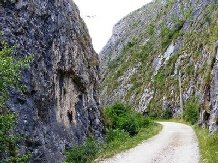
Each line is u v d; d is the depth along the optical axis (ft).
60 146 50.67
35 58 47.09
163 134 86.74
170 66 230.07
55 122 52.44
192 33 223.92
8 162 29.66
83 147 54.29
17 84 30.17
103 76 417.08
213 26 188.44
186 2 303.89
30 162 40.27
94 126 71.87
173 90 203.31
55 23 55.93
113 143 67.87
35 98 45.57
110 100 321.32
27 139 40.63
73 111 61.16
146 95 240.53
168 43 275.80
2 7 43.19
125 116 100.83
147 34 375.66
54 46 54.70
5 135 28.19
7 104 38.65
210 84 84.53
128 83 304.91
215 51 86.63
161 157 50.14
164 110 201.77
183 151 54.75
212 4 228.02
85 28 81.71
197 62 184.75
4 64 26.99
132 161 47.93
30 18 47.93
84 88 68.13
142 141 71.67
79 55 67.62
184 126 117.19
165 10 358.64
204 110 88.89
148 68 286.66
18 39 43.80
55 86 54.29
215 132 62.80
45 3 53.47
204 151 49.47
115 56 450.30
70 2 72.23
